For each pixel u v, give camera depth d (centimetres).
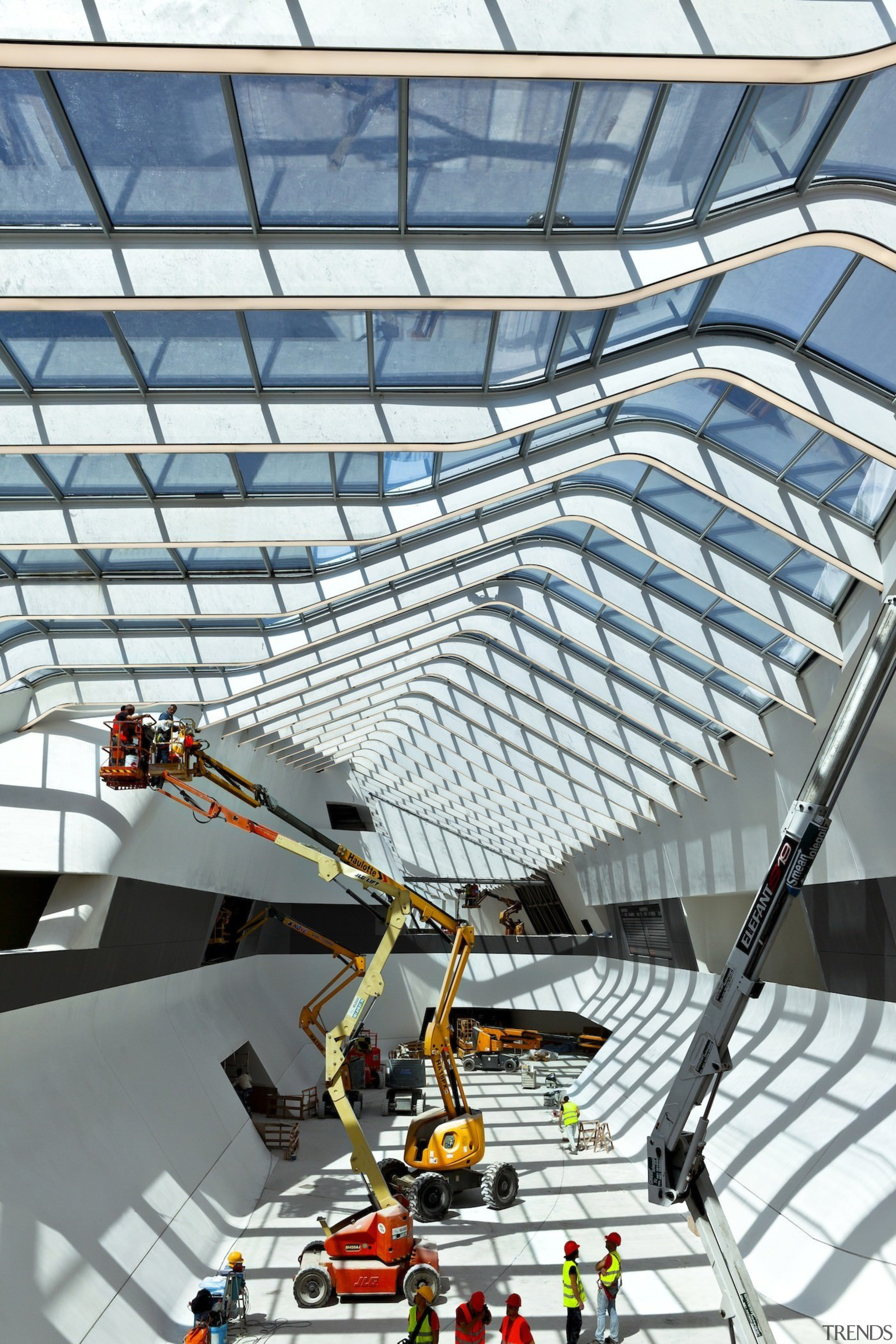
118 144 815
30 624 1950
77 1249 1519
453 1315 1675
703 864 3089
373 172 869
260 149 835
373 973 2072
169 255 891
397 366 1182
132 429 1162
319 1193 2512
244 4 632
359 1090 4125
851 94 888
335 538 1512
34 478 1402
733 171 945
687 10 671
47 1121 1712
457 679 3250
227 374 1162
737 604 1841
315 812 4928
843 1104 1930
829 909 2147
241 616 1786
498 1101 3925
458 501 1546
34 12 618
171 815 2480
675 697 2369
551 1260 1945
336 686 2819
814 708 2053
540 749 3506
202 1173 2214
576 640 2411
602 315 1176
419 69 662
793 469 1538
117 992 2338
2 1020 1702
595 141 880
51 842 2148
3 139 802
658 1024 3719
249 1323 1659
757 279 1189
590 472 1819
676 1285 1764
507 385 1238
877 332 1209
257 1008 3812
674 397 1509
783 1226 1781
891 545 1513
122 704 2247
